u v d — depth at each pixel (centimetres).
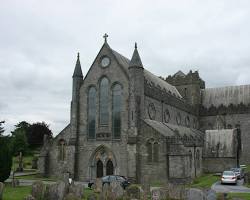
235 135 8981
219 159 8331
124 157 6262
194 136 8575
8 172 5031
